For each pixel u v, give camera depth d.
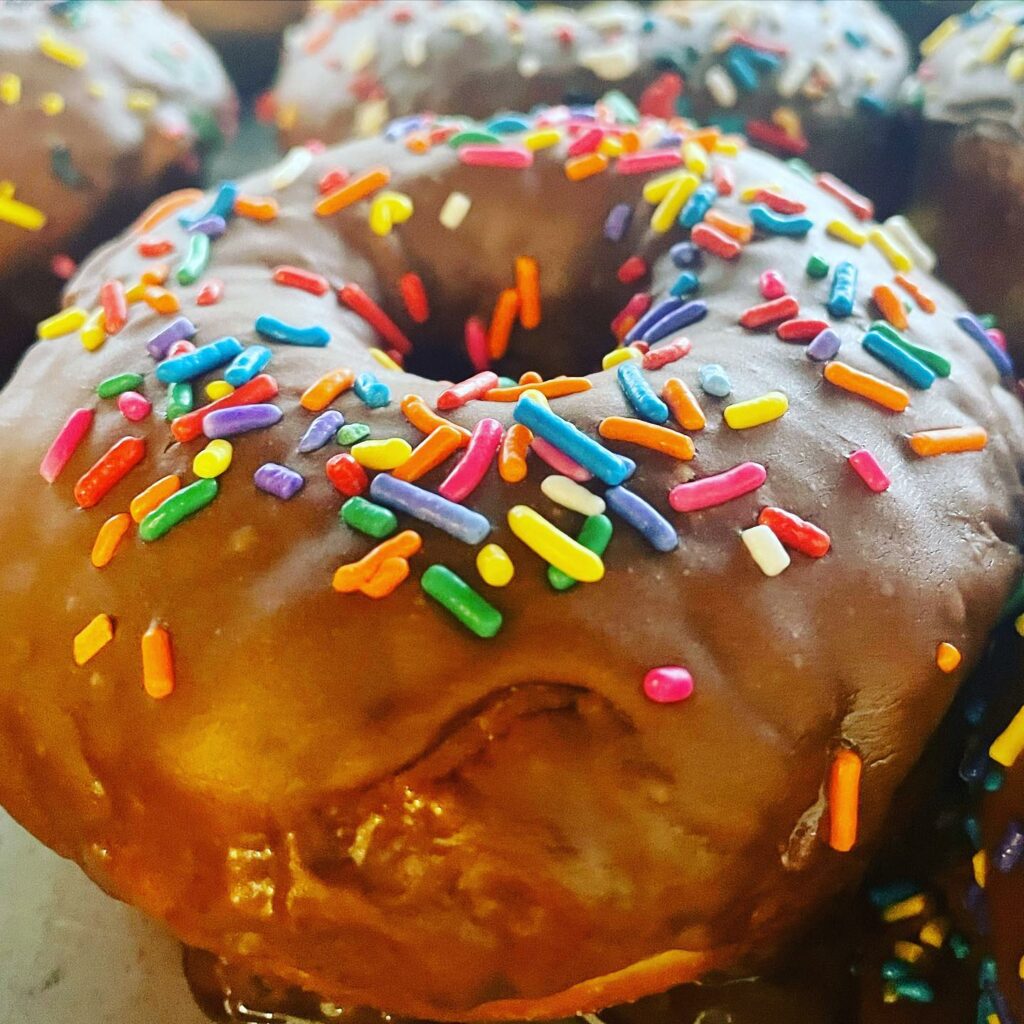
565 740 0.08
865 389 0.09
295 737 0.08
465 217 0.12
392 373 0.10
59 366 0.11
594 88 0.16
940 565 0.09
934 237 0.15
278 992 0.10
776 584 0.08
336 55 0.18
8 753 0.09
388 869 0.08
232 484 0.09
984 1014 0.09
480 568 0.08
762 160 0.13
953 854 0.10
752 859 0.08
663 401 0.09
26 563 0.09
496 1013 0.10
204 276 0.11
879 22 0.18
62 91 0.16
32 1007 0.11
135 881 0.09
